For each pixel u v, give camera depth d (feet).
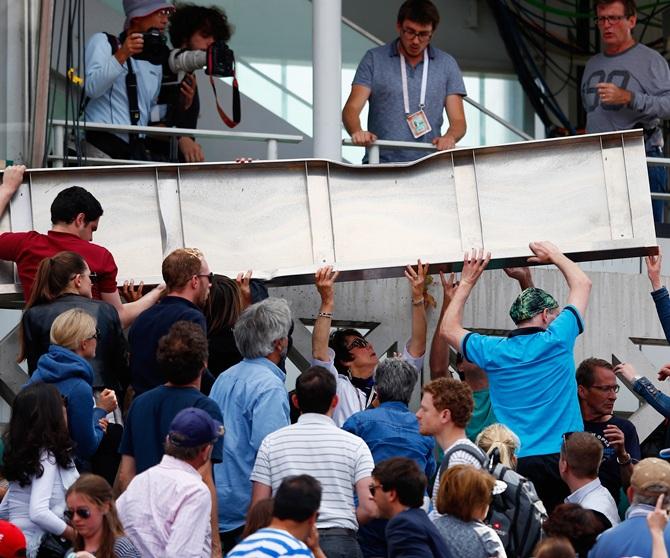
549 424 100.68
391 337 124.16
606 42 140.97
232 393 93.86
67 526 87.25
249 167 114.93
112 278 104.58
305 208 115.03
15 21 118.21
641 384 111.86
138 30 129.39
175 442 83.35
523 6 176.76
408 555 79.87
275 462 88.94
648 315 130.62
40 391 88.94
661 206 142.00
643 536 82.64
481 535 84.28
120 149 127.44
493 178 115.85
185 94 131.23
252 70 140.46
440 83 133.18
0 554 81.51
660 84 139.23
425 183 115.96
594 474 95.55
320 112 128.36
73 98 124.16
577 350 128.77
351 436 90.02
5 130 118.42
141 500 82.64
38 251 104.78
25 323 98.27
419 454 96.17
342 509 88.58
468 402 93.25
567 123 171.94
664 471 83.87
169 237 113.50
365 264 112.88
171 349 88.58
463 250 114.62
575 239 114.73
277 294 122.62
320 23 128.47
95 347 94.68
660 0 181.06
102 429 97.40
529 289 103.40
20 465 87.92
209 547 83.82
